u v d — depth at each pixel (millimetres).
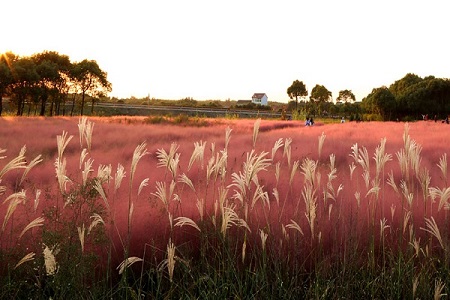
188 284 3863
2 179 6242
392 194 5883
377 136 19500
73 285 3436
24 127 20219
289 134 20219
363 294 3959
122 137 16016
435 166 8758
